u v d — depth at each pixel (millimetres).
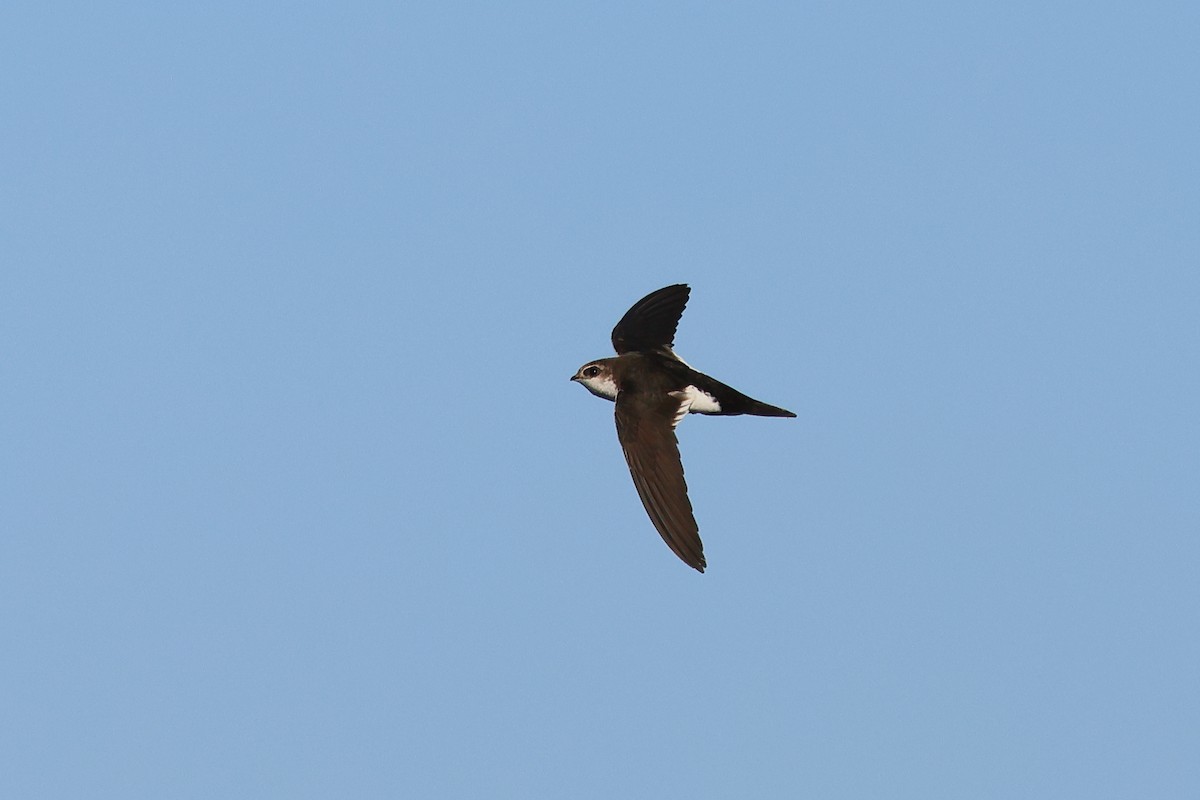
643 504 17094
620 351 18969
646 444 17391
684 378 18016
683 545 16703
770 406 17891
